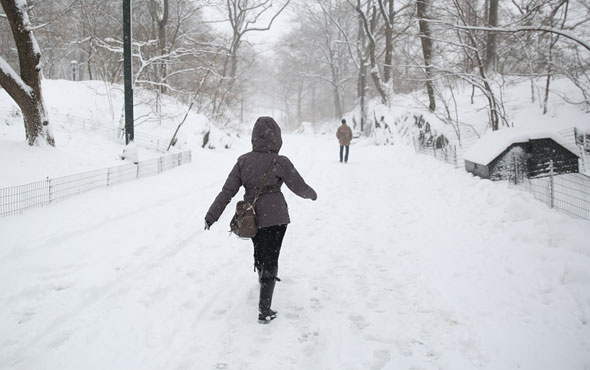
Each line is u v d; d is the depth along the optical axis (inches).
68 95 658.8
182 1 919.0
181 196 357.4
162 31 852.0
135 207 306.2
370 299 168.4
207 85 874.8
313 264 208.7
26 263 195.5
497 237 223.1
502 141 343.3
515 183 327.0
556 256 183.6
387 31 983.0
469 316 147.9
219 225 280.1
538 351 124.3
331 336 140.5
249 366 122.2
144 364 122.3
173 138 585.0
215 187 408.8
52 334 138.6
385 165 563.8
